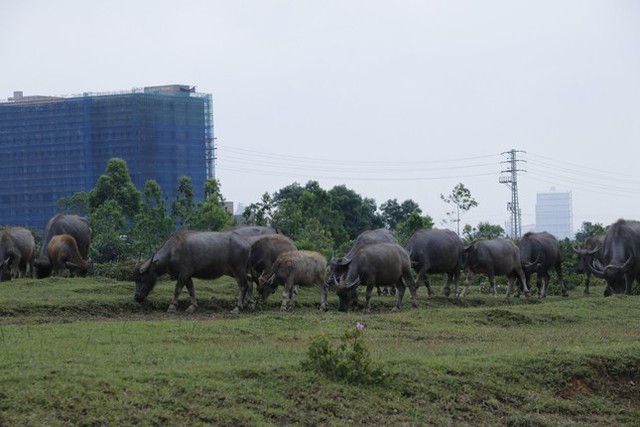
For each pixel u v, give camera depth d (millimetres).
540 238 36656
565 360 18797
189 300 28469
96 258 51438
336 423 14898
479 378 17500
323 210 60719
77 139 124562
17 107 126000
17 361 16016
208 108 128375
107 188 66438
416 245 32688
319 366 16422
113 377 14836
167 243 27172
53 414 13469
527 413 16766
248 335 21281
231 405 14680
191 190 53969
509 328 24828
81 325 21594
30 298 26984
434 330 23391
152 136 123375
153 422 13789
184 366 16266
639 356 19469
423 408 16031
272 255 29438
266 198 54312
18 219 127000
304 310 28281
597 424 16922
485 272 34125
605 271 34938
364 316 25500
